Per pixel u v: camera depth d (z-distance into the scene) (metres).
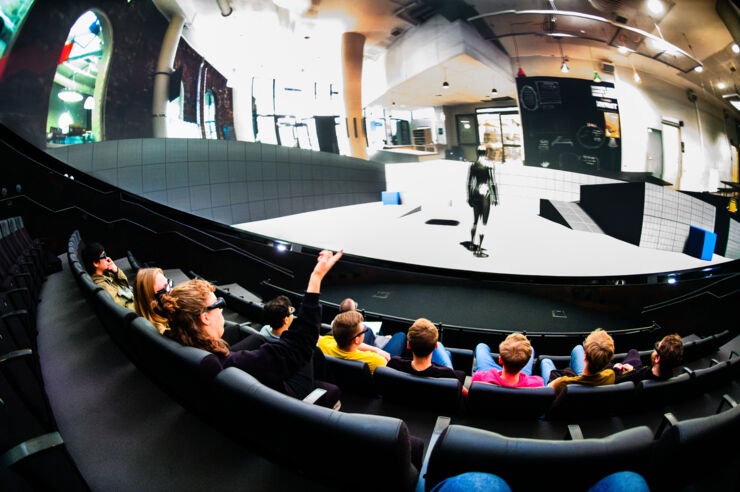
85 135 5.69
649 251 5.45
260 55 6.61
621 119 5.50
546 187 5.87
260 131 6.72
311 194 7.00
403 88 6.48
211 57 6.46
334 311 4.87
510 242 5.80
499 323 4.93
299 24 6.48
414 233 6.41
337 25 6.52
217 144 6.48
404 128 6.63
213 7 6.25
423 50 6.20
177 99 6.21
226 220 6.56
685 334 4.82
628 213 5.53
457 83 6.16
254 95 6.68
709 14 4.83
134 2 5.80
